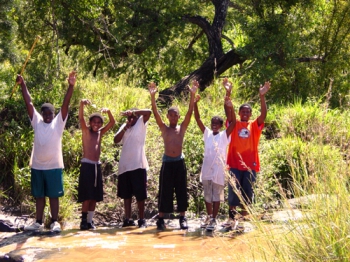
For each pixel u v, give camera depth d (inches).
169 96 511.2
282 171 389.7
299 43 612.1
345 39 631.2
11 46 429.4
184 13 642.8
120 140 329.4
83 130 325.1
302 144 394.9
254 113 454.3
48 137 307.9
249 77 583.2
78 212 358.9
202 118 430.0
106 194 374.9
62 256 246.5
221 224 318.3
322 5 631.2
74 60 614.2
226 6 644.7
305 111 453.4
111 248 261.1
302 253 187.2
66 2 518.9
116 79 579.5
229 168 303.6
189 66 741.9
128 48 633.6
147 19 618.5
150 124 427.5
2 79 461.7
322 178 211.2
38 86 465.4
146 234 298.0
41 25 555.2
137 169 324.8
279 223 213.2
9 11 422.6
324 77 616.4
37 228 309.3
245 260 205.3
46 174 308.3
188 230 308.7
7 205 364.5
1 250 265.1
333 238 183.3
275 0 612.1
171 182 315.3
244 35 662.5
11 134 392.5
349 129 398.9
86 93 462.6
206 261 231.5
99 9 532.4
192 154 385.7
